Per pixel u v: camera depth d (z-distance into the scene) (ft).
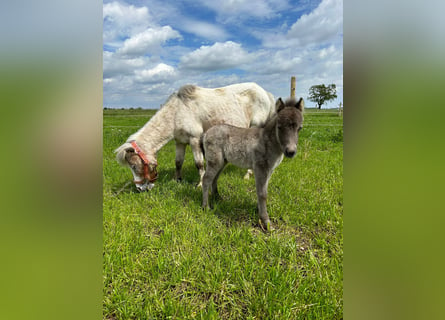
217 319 6.93
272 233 11.10
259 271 8.51
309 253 9.58
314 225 11.81
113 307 7.32
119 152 15.08
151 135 16.39
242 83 19.27
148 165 15.43
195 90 17.30
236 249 10.07
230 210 13.26
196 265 8.91
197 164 17.26
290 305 7.14
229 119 17.69
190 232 11.03
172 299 7.52
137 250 9.79
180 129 16.98
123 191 16.01
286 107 10.59
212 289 7.95
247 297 7.64
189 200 14.53
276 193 15.15
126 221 11.74
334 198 14.11
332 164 21.16
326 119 66.85
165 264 8.86
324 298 7.29
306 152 24.62
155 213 12.62
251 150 11.75
